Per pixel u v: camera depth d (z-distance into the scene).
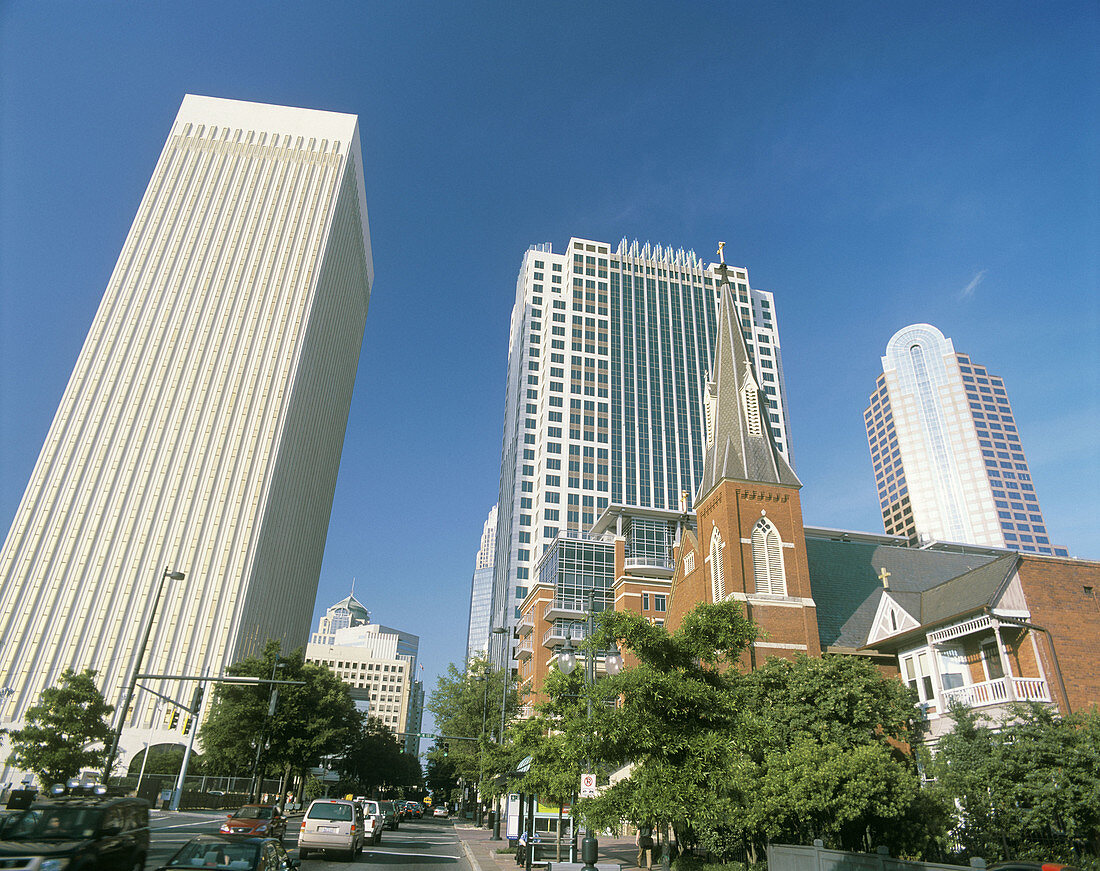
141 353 105.62
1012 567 32.75
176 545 95.25
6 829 14.45
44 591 90.38
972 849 24.23
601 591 85.69
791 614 41.59
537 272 151.75
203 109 124.25
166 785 55.88
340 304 131.12
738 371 50.44
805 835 26.39
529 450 131.75
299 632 121.62
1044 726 22.95
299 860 25.05
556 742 26.14
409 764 132.50
